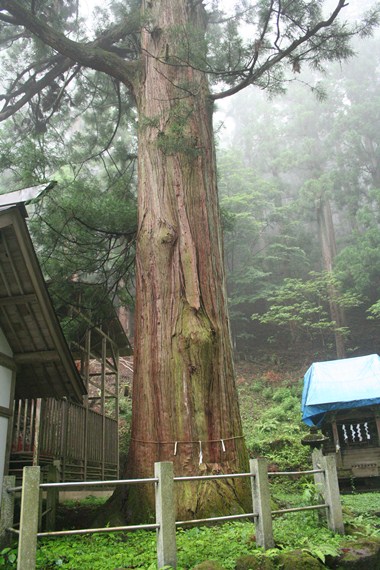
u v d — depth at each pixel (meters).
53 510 6.06
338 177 24.62
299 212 25.91
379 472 11.96
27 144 9.74
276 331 26.58
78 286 10.61
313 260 27.53
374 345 23.95
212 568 3.58
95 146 14.07
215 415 6.55
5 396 6.58
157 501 3.75
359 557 3.97
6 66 11.87
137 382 6.93
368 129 26.23
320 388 12.97
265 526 4.22
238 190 25.77
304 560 3.77
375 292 24.83
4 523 3.90
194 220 7.57
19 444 7.85
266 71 7.96
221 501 5.93
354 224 28.33
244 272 24.92
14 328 6.75
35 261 6.30
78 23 11.60
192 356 6.66
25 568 3.21
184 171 7.83
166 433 6.37
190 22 8.90
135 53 10.76
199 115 8.40
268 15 7.11
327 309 25.17
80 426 9.62
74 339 11.20
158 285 7.16
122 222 9.91
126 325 23.03
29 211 10.16
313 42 8.04
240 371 22.98
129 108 13.13
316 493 5.21
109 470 11.70
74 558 4.17
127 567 3.93
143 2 9.60
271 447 14.59
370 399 12.22
